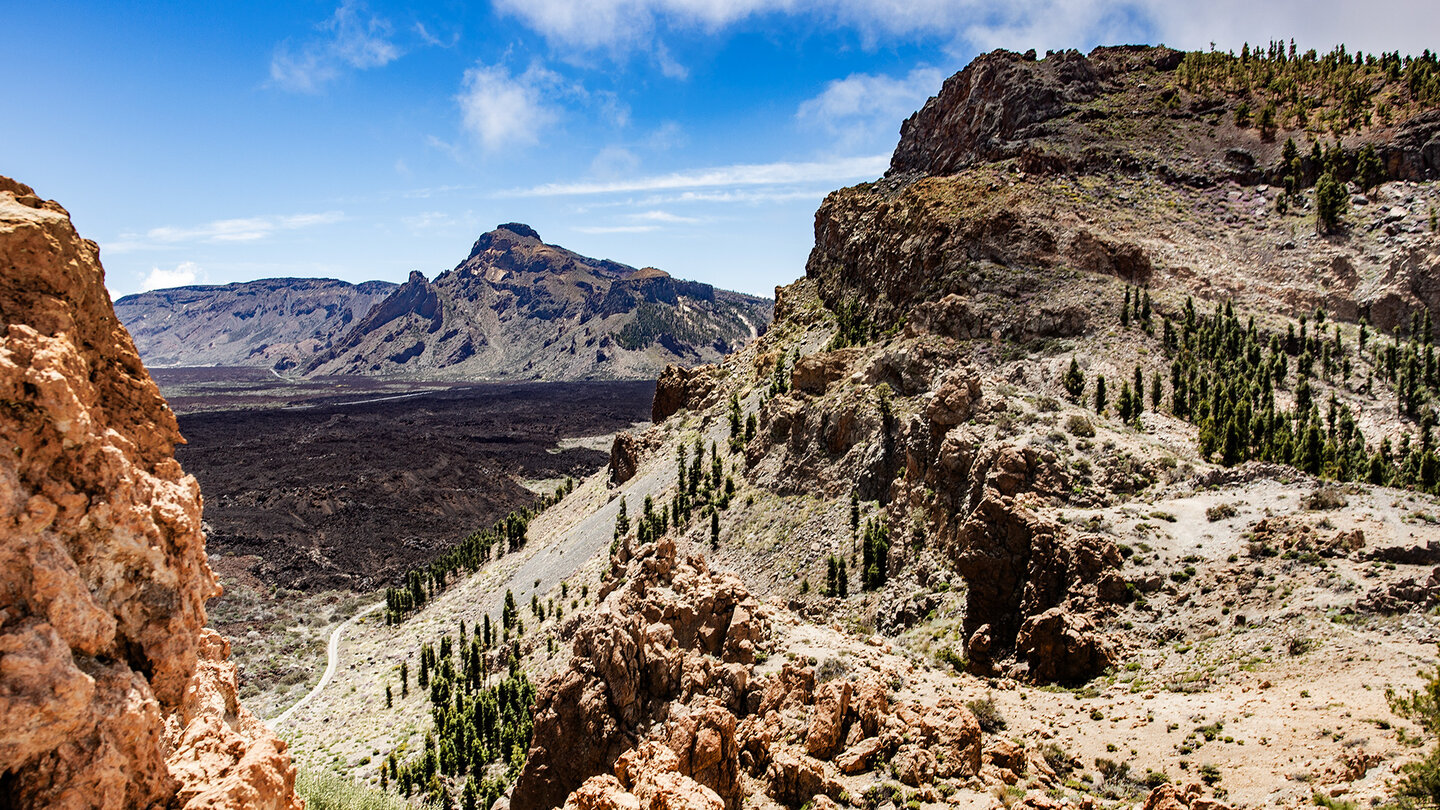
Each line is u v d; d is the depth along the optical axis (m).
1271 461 77.50
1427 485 76.19
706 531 113.06
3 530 11.44
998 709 47.81
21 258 13.39
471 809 66.38
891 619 77.19
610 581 90.00
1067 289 120.25
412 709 99.44
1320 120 166.50
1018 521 62.50
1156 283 125.44
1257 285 130.00
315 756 91.25
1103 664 52.41
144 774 12.31
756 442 124.62
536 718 47.22
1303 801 31.66
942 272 133.25
